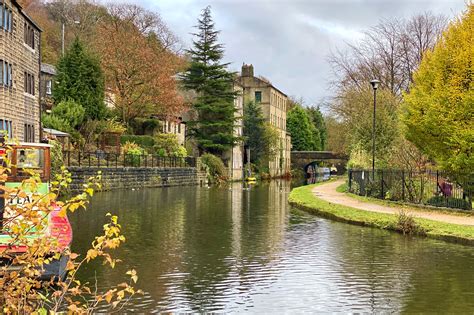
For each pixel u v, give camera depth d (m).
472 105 24.41
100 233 19.14
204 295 11.67
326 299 11.45
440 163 25.61
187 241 18.34
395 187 30.00
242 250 16.80
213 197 39.22
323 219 25.19
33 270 6.58
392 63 51.91
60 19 75.00
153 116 62.81
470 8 26.42
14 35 29.69
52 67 59.16
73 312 6.75
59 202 6.32
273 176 89.00
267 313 10.49
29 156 7.84
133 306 10.81
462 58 25.00
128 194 39.50
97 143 48.97
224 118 68.94
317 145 118.88
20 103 30.84
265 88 92.62
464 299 11.45
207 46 68.62
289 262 15.07
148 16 72.75
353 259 15.47
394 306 10.98
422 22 51.00
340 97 52.66
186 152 63.22
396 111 42.16
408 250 16.91
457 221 21.47
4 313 6.32
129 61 56.75
